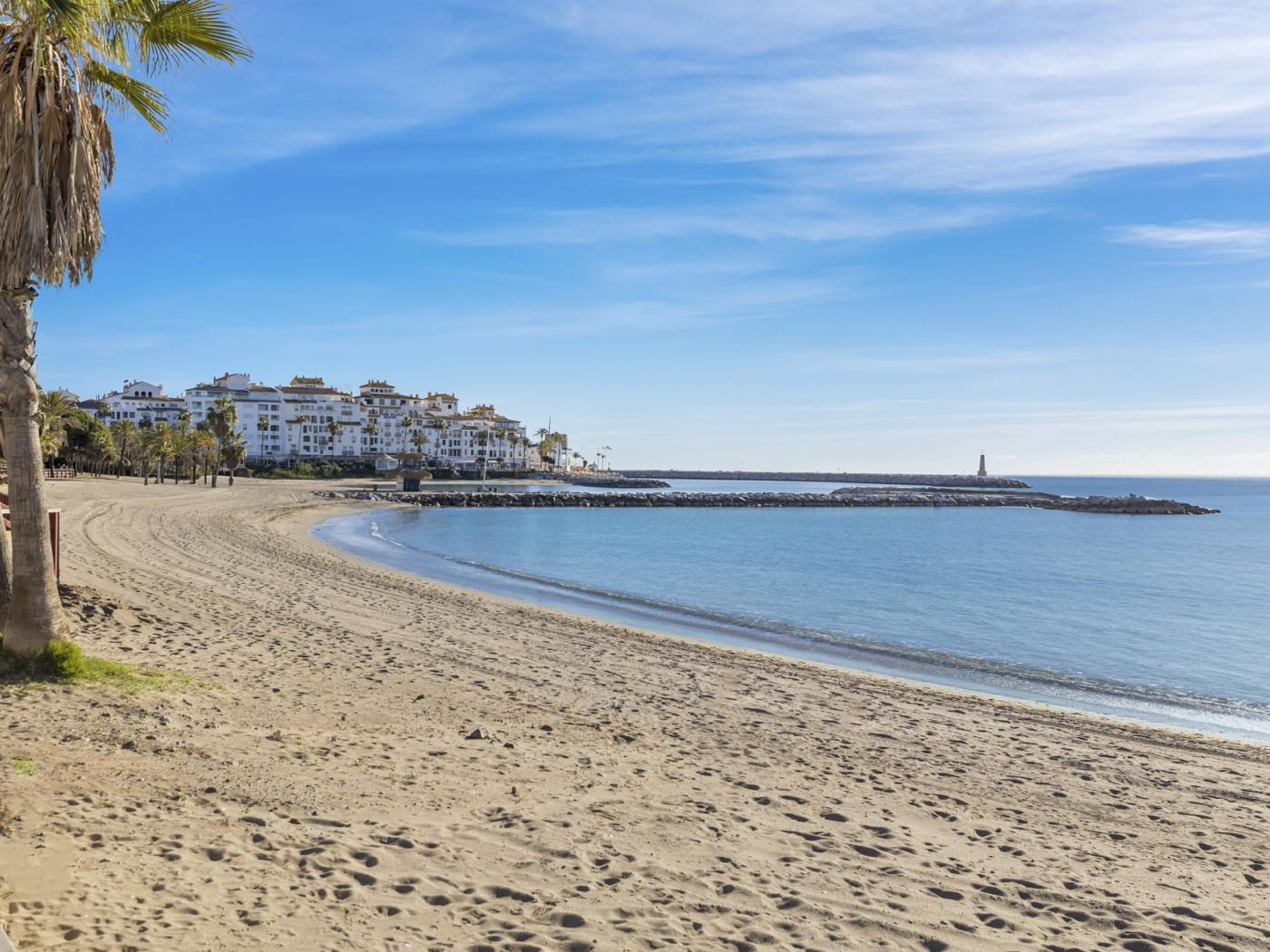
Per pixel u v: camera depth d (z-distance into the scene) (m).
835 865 7.57
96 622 15.72
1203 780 12.16
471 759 9.86
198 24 10.44
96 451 112.75
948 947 6.07
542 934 5.62
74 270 10.95
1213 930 6.78
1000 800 10.47
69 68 10.50
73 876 5.64
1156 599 40.22
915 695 17.34
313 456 175.12
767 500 147.25
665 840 7.77
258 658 14.83
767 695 16.23
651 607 31.62
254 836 6.79
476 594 29.48
